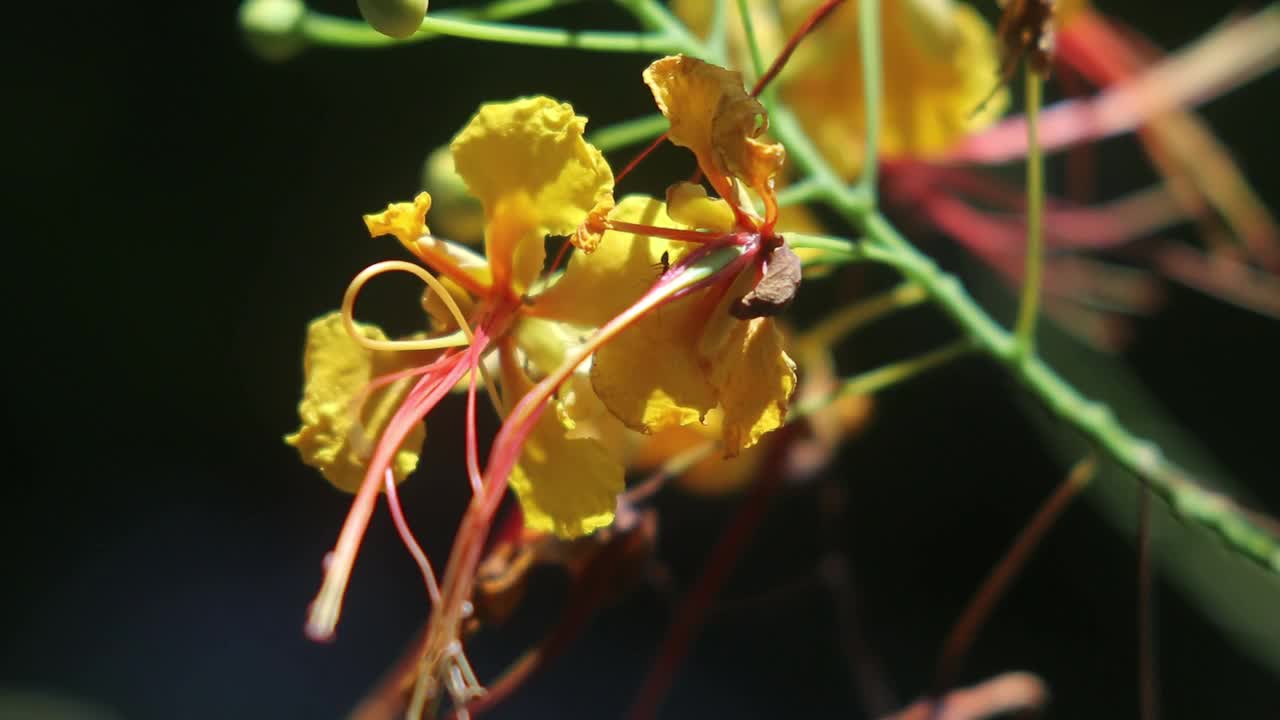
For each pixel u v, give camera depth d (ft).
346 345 0.81
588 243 0.78
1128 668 1.58
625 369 0.78
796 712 1.60
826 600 1.61
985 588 0.96
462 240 0.92
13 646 1.71
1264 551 0.89
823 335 0.97
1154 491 0.90
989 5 1.18
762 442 0.98
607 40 0.88
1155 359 1.55
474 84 1.77
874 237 0.90
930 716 0.96
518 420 0.76
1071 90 1.04
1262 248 1.04
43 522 1.81
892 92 0.99
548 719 1.60
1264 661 1.08
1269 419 1.53
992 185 1.07
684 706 1.61
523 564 0.87
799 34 0.81
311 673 1.66
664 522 1.62
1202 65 1.03
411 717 0.75
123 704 1.66
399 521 0.77
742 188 0.78
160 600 1.74
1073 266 1.06
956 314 0.91
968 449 1.65
